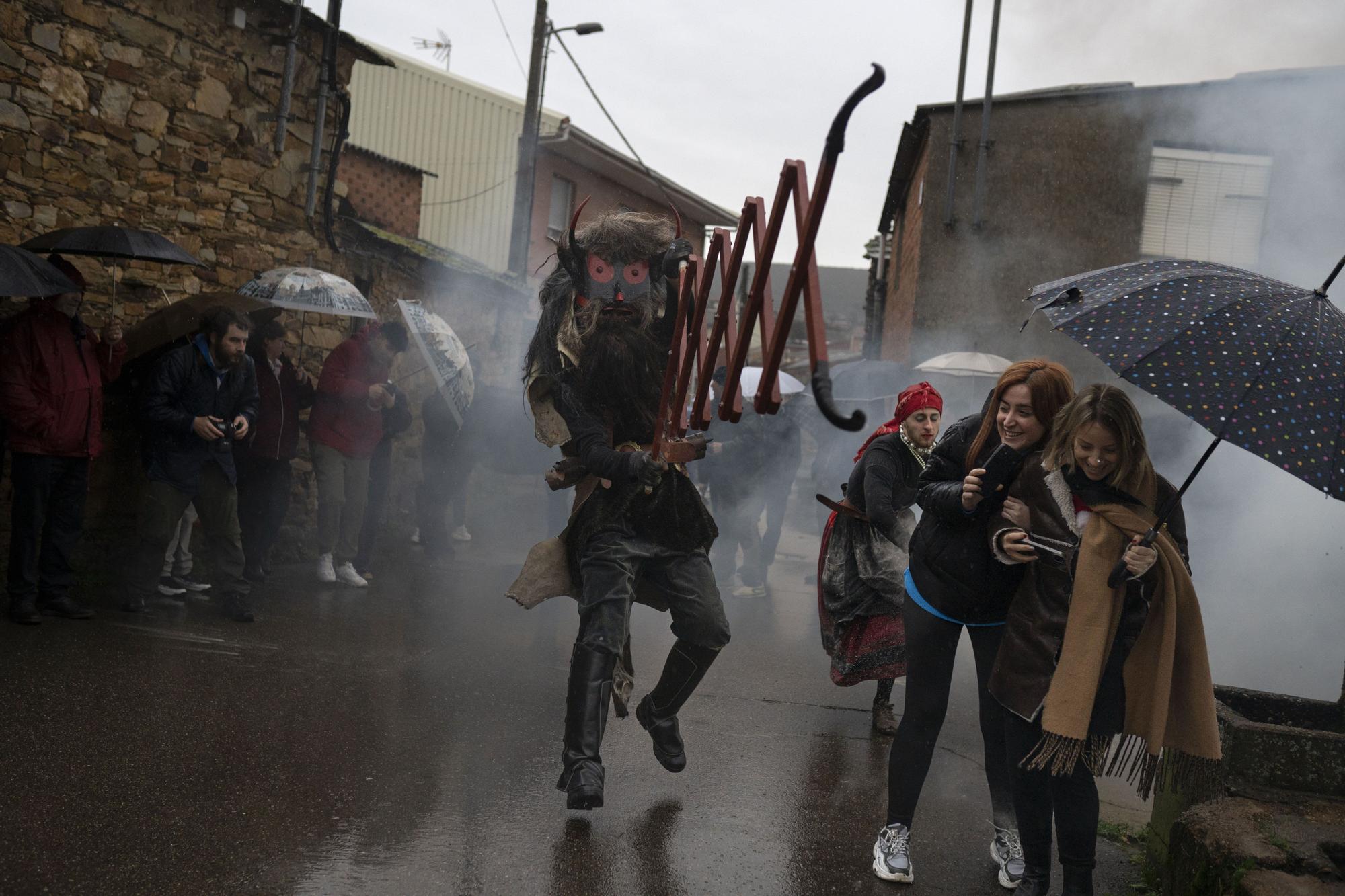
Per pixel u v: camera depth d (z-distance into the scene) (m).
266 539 7.33
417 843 3.36
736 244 3.07
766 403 2.53
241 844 3.23
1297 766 3.29
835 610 4.91
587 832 3.57
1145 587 3.00
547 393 3.96
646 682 5.72
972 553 3.31
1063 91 13.92
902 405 4.84
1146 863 3.64
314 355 8.93
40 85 6.70
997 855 3.59
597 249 3.89
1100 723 2.99
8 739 3.92
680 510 3.89
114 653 5.21
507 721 4.75
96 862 3.03
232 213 8.07
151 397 5.98
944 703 3.45
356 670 5.37
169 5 7.43
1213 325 2.85
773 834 3.72
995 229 13.71
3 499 6.24
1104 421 3.00
